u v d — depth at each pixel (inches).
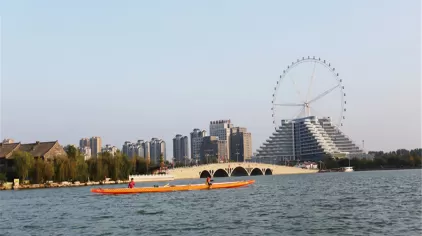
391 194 3779.5
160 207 3189.0
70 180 7647.6
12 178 7839.6
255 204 3206.2
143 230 2146.9
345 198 3511.3
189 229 2118.6
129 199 4037.9
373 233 1862.7
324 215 2459.4
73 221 2618.1
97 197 4485.7
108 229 2224.4
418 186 4734.3
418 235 1786.4
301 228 2039.9
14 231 2331.4
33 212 3255.4
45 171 7209.6
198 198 3873.0
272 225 2153.1
